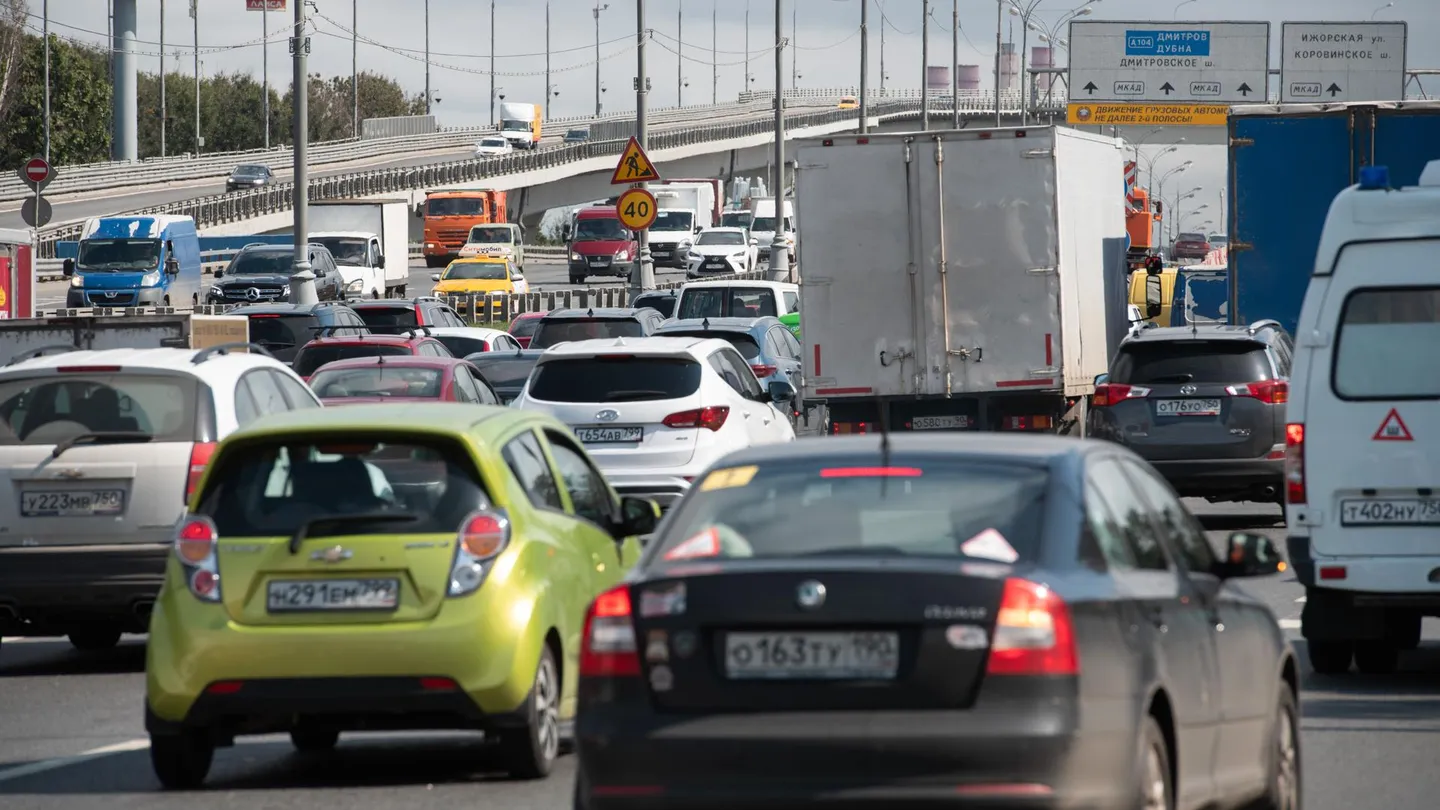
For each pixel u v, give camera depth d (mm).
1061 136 71625
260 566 28453
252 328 101438
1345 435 36719
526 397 59000
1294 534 37094
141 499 39500
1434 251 36500
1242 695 23750
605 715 19359
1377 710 34688
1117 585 20391
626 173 119375
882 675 18875
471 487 28953
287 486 29078
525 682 28406
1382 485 36531
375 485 29000
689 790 18953
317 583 28422
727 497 21000
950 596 18844
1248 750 24172
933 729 18547
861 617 18906
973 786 18484
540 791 28328
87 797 28453
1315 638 38219
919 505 20406
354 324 102688
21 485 39656
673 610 19344
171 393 40312
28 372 40344
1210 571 24656
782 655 19078
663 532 20844
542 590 28953
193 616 28422
